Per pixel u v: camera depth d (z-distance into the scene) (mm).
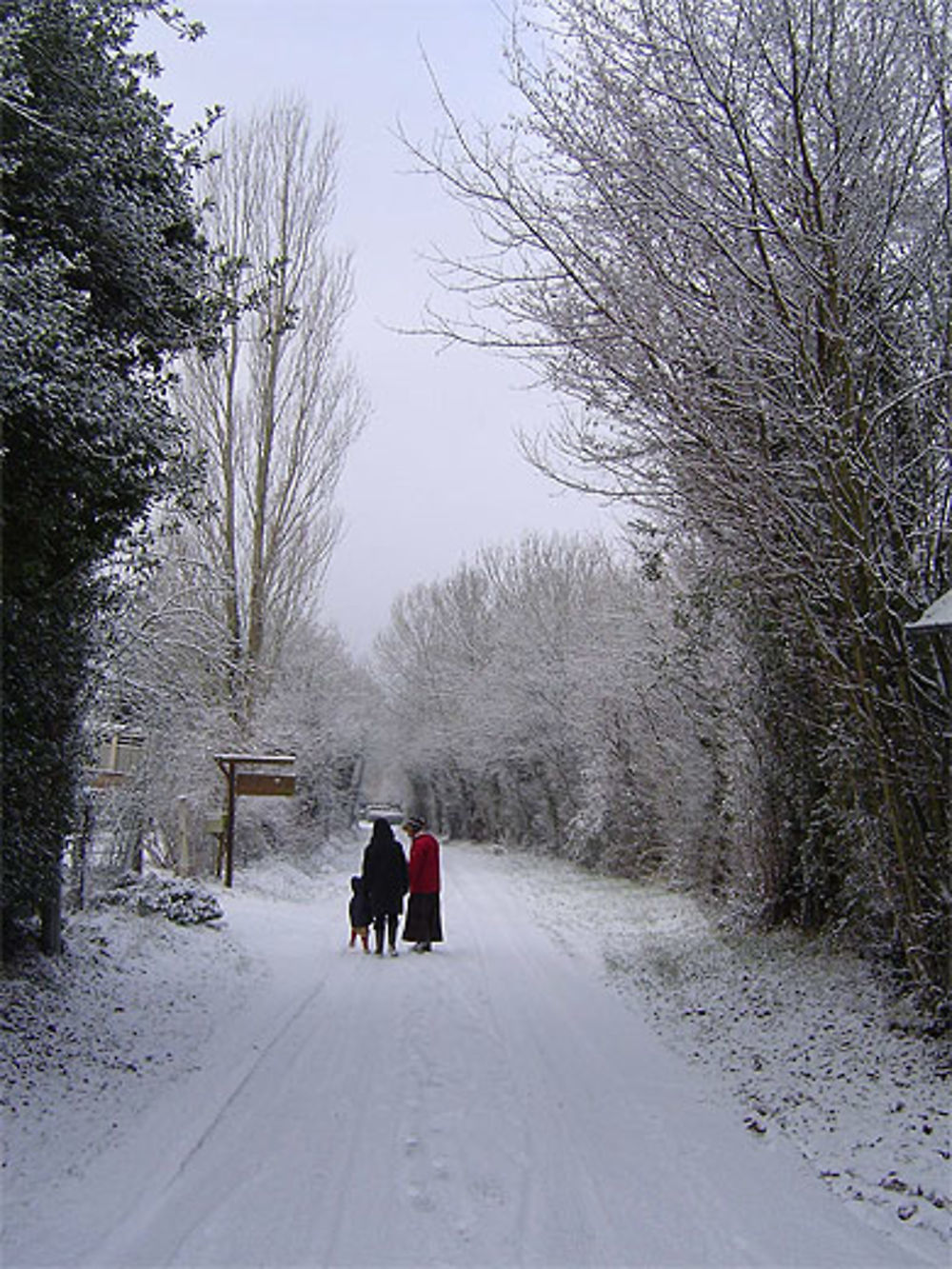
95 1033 8078
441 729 52000
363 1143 6023
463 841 56812
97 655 11523
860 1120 6363
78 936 11227
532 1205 5109
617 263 8461
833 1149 5906
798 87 7438
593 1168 5648
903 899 8367
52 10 7887
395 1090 7230
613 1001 10781
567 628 35344
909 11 7758
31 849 8781
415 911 14656
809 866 12320
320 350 26281
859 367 8203
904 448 8352
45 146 8062
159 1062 7605
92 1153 5625
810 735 11633
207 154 9992
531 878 29484
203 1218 4848
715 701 16469
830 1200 5203
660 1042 8805
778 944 12312
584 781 31312
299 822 31203
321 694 35875
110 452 7855
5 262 6945
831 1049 8062
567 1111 6754
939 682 7938
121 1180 5289
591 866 30875
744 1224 4879
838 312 7852
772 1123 6457
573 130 8336
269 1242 4594
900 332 8414
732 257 7785
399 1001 10773
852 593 8047
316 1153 5844
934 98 7883
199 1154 5754
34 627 8602
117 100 8664
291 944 15062
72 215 8484
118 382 7879
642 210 8164
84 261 8391
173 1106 6586
